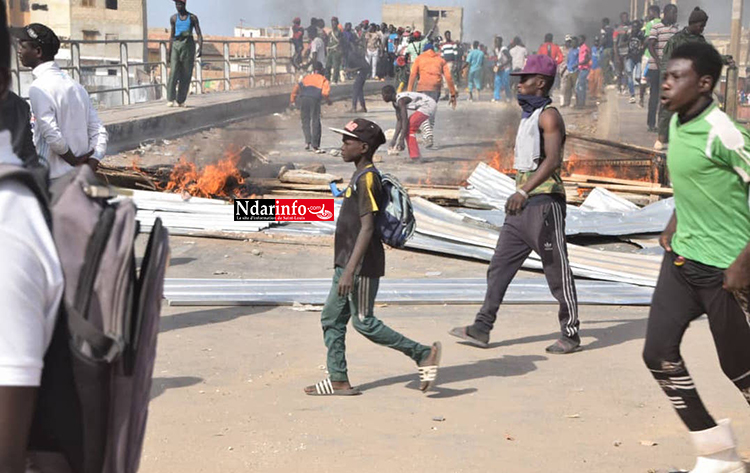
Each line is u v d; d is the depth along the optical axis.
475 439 4.60
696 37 14.98
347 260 5.23
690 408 3.89
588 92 30.16
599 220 10.52
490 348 6.43
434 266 9.09
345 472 4.14
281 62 35.41
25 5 56.97
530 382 5.63
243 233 10.19
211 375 5.72
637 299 7.80
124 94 21.73
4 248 1.51
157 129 19.11
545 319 7.24
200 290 7.85
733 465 3.90
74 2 56.84
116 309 1.62
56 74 6.33
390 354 6.30
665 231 3.96
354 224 5.20
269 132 21.16
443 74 17.58
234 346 6.39
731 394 5.29
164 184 11.63
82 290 1.61
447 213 10.58
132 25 58.22
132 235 1.65
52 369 1.60
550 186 6.25
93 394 1.61
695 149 3.62
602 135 19.33
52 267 1.57
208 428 4.74
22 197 1.57
